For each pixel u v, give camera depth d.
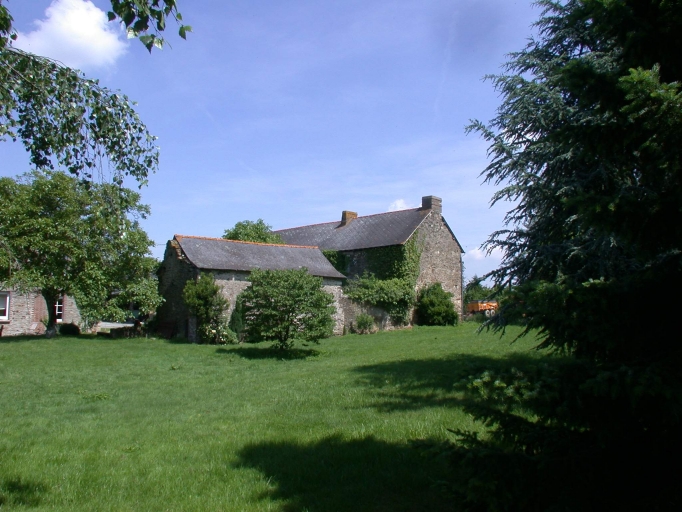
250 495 5.91
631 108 3.32
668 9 3.46
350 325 31.36
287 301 19.94
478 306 38.78
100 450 7.71
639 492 3.65
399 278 33.31
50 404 11.47
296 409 10.23
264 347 23.62
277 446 7.64
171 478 6.50
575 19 4.00
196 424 9.27
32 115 6.27
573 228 9.48
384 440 7.67
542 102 10.48
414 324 33.47
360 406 10.14
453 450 4.07
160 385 13.98
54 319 27.27
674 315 3.77
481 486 3.69
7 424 9.53
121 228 6.95
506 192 10.70
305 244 39.31
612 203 3.48
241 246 30.59
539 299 3.86
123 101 6.39
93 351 21.58
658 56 3.67
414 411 9.37
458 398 10.29
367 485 6.05
